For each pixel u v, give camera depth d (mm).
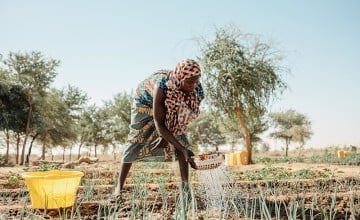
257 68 19250
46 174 3973
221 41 19375
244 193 4711
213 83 19344
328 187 5895
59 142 37875
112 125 45062
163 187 4117
